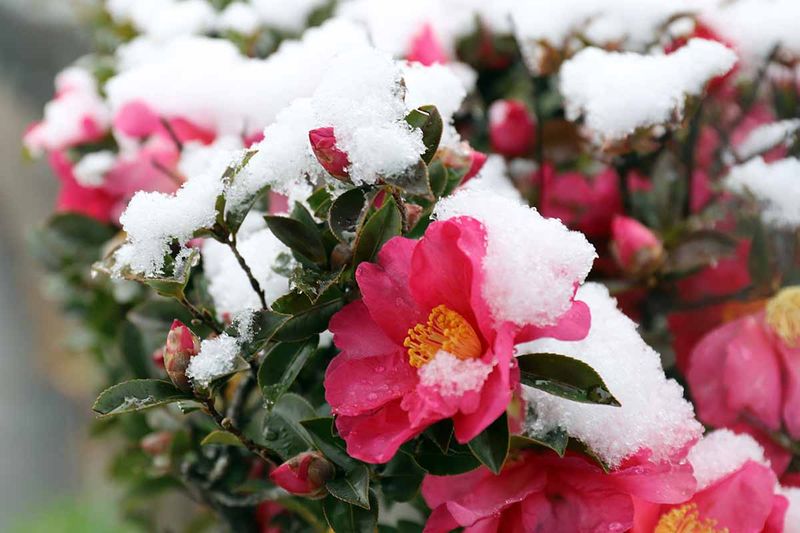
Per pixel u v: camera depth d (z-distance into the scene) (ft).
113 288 2.25
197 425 1.94
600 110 1.81
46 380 5.99
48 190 6.11
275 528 1.98
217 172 1.61
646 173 2.03
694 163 2.04
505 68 2.33
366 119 1.51
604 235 2.09
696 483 1.55
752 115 2.12
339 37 1.90
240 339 1.58
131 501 2.15
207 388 1.56
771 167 1.89
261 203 1.83
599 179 2.10
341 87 1.53
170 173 2.08
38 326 6.15
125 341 2.04
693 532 1.61
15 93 6.03
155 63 2.10
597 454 1.53
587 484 1.53
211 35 2.46
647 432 1.54
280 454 1.65
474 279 1.44
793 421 1.79
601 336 1.60
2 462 5.49
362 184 1.53
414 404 1.47
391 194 1.54
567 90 1.90
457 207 1.52
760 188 1.87
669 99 1.79
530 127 2.16
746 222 1.93
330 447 1.60
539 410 1.53
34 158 2.43
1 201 6.30
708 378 1.82
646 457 1.53
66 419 5.75
